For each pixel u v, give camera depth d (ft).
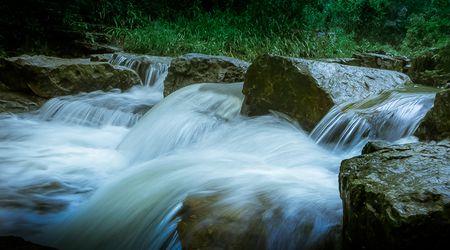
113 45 38.86
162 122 18.17
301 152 13.38
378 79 16.11
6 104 22.90
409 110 13.12
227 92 19.25
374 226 6.72
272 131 15.15
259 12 43.62
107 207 11.62
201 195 10.03
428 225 6.21
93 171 15.34
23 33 36.70
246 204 9.37
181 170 12.30
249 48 39.47
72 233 11.12
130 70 26.35
